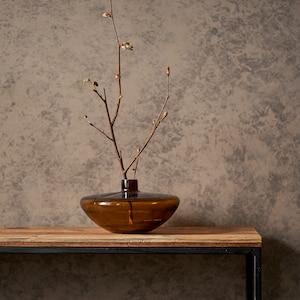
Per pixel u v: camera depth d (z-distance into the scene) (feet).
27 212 7.79
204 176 7.69
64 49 7.83
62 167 7.77
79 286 7.70
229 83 7.72
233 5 7.79
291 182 7.64
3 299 7.74
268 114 7.70
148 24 7.80
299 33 7.74
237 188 7.66
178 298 7.63
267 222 7.64
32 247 6.39
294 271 7.61
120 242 6.32
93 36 7.82
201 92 7.73
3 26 7.89
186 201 7.68
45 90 7.82
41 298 7.72
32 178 7.79
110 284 7.68
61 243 6.36
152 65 7.77
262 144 7.68
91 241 6.33
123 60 7.79
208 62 7.75
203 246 6.30
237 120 7.70
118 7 7.83
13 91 7.84
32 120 7.82
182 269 7.64
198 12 7.79
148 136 7.73
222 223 7.65
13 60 7.86
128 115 7.73
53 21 7.86
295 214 7.63
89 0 7.86
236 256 7.61
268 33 7.75
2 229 7.38
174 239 6.31
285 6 7.77
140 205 6.50
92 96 7.77
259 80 7.72
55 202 7.77
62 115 7.79
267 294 7.61
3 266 7.76
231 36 7.76
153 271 7.66
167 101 7.73
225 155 7.68
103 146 7.75
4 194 7.81
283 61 7.73
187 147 7.70
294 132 7.68
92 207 6.59
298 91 7.70
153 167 7.72
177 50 7.77
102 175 7.74
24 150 7.81
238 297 7.59
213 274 7.62
